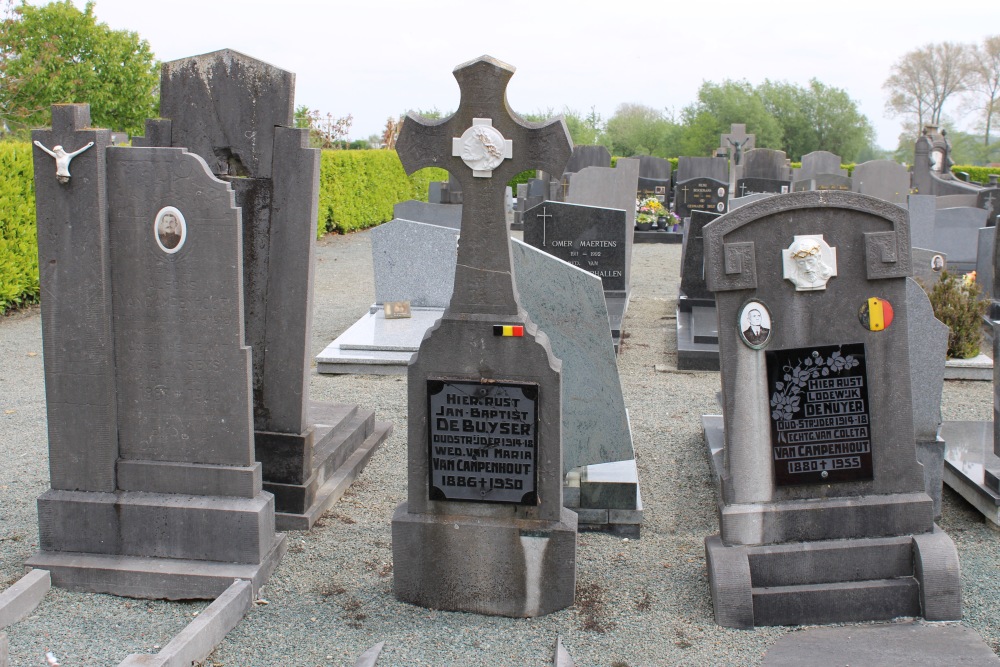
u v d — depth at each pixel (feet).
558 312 18.76
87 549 16.26
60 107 15.17
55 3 79.92
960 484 19.93
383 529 18.93
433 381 15.25
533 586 15.42
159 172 15.24
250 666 13.83
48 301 15.72
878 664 13.48
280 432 18.83
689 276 36.32
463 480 15.51
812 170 83.20
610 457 19.16
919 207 43.34
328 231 74.74
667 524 19.39
